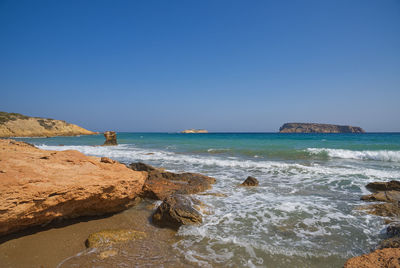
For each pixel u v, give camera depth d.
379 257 3.80
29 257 4.11
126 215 6.36
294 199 7.89
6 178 4.18
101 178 5.58
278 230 5.46
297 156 18.45
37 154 5.25
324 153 19.11
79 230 5.22
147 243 4.78
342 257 4.25
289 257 4.26
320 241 4.91
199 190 8.76
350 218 6.17
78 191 5.05
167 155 20.08
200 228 5.45
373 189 9.18
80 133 79.69
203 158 17.89
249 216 6.31
